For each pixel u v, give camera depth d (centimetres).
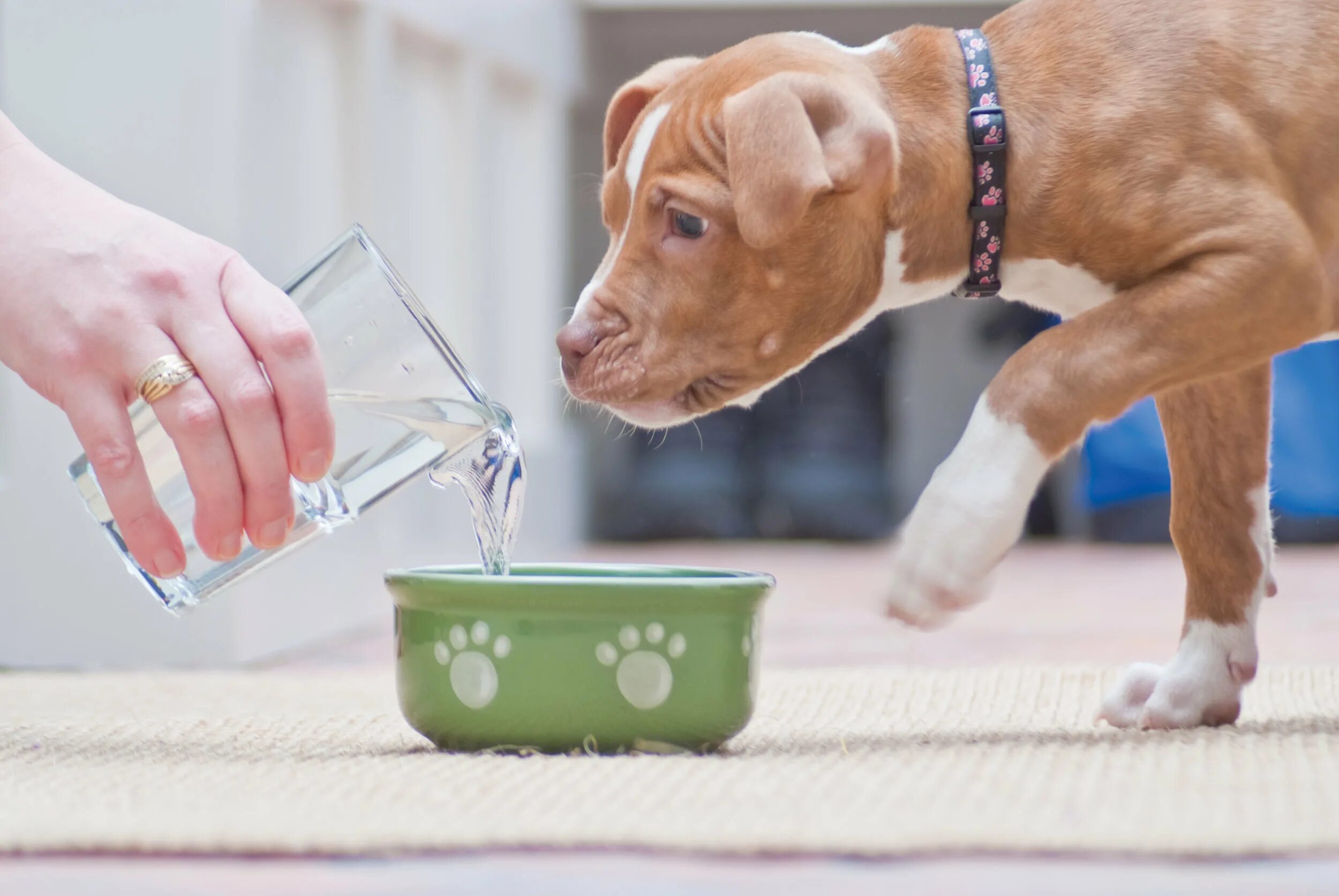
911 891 105
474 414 177
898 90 199
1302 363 586
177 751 175
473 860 113
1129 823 121
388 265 177
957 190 196
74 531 318
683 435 646
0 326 168
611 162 229
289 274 356
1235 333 181
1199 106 189
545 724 164
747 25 643
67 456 318
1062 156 192
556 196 599
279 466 160
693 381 206
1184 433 203
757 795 134
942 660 305
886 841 114
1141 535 617
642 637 163
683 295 203
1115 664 286
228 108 317
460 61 482
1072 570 523
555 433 598
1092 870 110
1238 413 201
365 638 366
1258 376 201
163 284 164
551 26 588
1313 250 186
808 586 467
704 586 164
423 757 163
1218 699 200
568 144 666
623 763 154
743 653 169
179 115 317
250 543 175
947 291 204
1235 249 183
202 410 159
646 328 204
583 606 163
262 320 161
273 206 349
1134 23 196
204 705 229
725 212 199
